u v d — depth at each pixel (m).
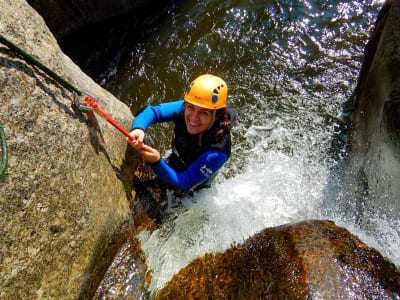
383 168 2.53
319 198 2.96
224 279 2.13
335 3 4.78
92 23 4.67
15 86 1.54
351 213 2.75
